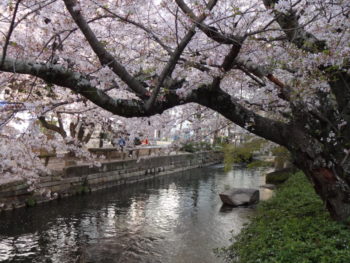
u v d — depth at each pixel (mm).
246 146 15164
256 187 21625
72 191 18062
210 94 5684
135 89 4961
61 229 12562
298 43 6062
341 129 6809
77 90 4605
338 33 5805
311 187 11930
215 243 10969
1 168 10133
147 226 13188
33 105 5660
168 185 23828
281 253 5961
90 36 4410
